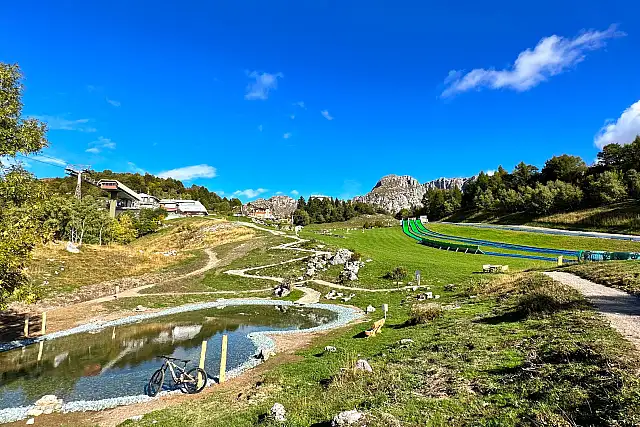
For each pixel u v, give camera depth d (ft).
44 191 80.53
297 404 45.65
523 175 497.05
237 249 276.41
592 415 29.81
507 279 119.75
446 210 542.16
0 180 71.15
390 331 88.58
